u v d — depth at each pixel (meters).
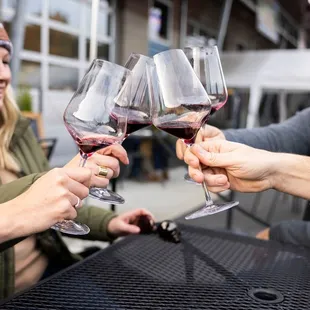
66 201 0.74
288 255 1.08
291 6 10.61
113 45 7.80
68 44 6.99
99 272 0.93
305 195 1.04
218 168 1.06
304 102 6.70
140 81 1.03
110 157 1.06
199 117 0.93
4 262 1.20
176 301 0.80
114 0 7.63
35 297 0.79
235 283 0.89
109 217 1.41
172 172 7.34
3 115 1.37
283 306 0.79
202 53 1.12
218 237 1.22
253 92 5.51
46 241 1.38
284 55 5.48
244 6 11.43
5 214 0.71
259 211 3.27
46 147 3.16
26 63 6.20
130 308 0.76
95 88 0.86
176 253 1.07
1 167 1.35
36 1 6.24
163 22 9.27
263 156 1.00
